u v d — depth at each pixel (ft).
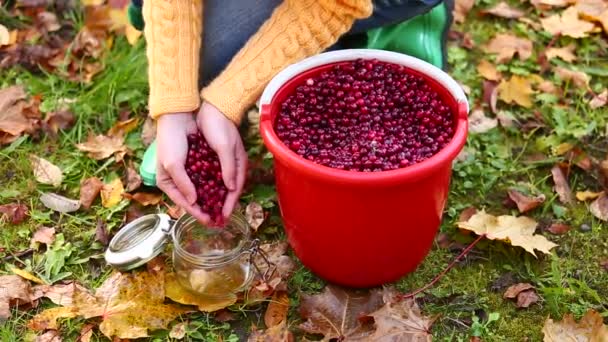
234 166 5.03
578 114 6.50
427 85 5.34
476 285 5.45
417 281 5.47
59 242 5.67
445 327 5.25
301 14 5.11
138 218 5.62
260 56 5.14
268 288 5.32
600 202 5.85
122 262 5.34
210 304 5.28
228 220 5.21
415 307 5.24
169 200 5.91
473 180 6.04
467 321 5.28
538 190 5.98
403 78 5.33
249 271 5.36
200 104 5.34
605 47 7.03
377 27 5.88
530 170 6.13
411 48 6.13
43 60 6.81
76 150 6.24
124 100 6.54
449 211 5.82
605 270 5.54
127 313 5.25
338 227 4.97
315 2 5.07
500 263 5.57
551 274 5.50
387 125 5.15
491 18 7.28
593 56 6.98
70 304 5.31
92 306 5.29
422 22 6.09
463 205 5.89
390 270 5.24
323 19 5.08
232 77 5.12
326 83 5.30
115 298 5.32
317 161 4.93
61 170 6.11
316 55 5.34
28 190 5.99
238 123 5.15
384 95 5.27
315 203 4.91
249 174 6.01
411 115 5.22
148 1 5.13
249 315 5.31
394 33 6.10
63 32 7.08
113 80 6.56
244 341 5.21
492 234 5.59
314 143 5.12
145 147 6.25
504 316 5.31
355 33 5.96
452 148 4.80
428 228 5.13
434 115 5.14
